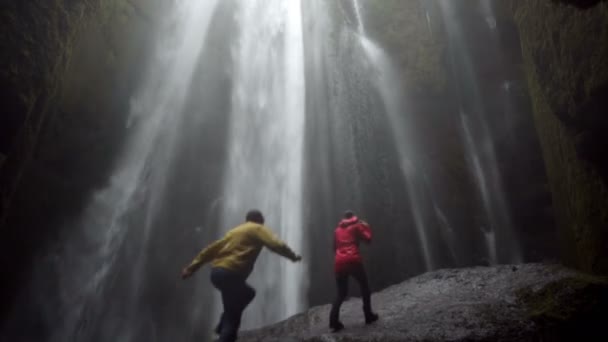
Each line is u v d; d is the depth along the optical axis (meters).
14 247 9.11
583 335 4.01
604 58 6.22
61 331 10.09
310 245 15.64
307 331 7.29
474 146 18.22
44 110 8.14
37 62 7.40
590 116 6.99
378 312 7.37
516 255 16.09
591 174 7.56
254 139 17.22
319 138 18.08
